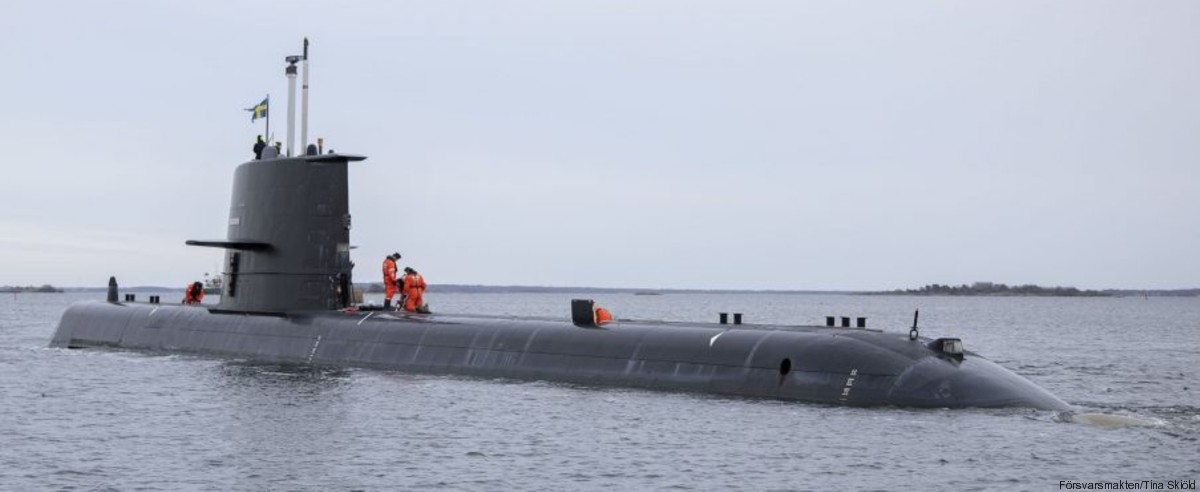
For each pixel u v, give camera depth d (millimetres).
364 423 28953
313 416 30078
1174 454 24531
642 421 28766
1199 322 132625
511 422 28922
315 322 42938
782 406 30438
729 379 32625
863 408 29781
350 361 41062
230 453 25250
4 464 24156
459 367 38344
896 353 30828
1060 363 55031
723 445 25766
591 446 25875
